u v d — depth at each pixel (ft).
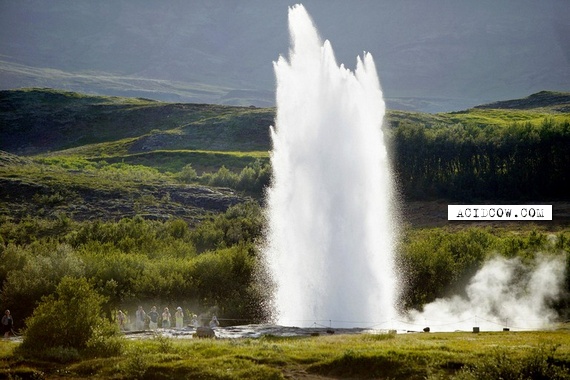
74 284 137.39
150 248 290.35
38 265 226.38
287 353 123.03
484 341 139.03
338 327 194.08
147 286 231.50
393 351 118.52
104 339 130.00
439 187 475.31
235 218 369.09
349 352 117.08
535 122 643.04
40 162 620.08
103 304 219.41
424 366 111.55
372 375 110.73
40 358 123.44
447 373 108.58
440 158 493.36
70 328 130.52
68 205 418.72
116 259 243.40
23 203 419.33
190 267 245.45
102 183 466.29
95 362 119.85
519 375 102.17
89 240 297.94
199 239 325.01
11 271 229.86
